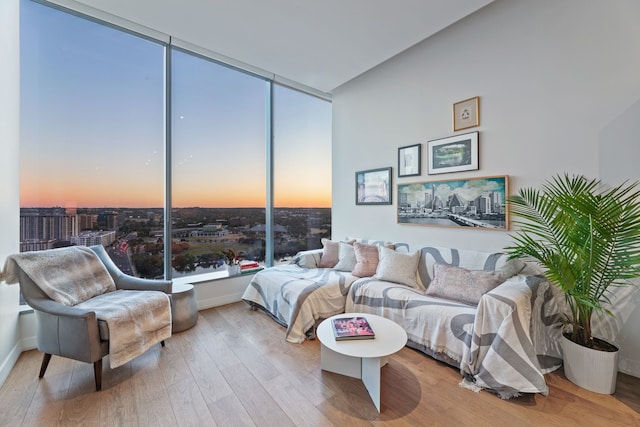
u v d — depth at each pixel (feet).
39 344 6.22
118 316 6.18
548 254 6.34
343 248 11.59
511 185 8.34
